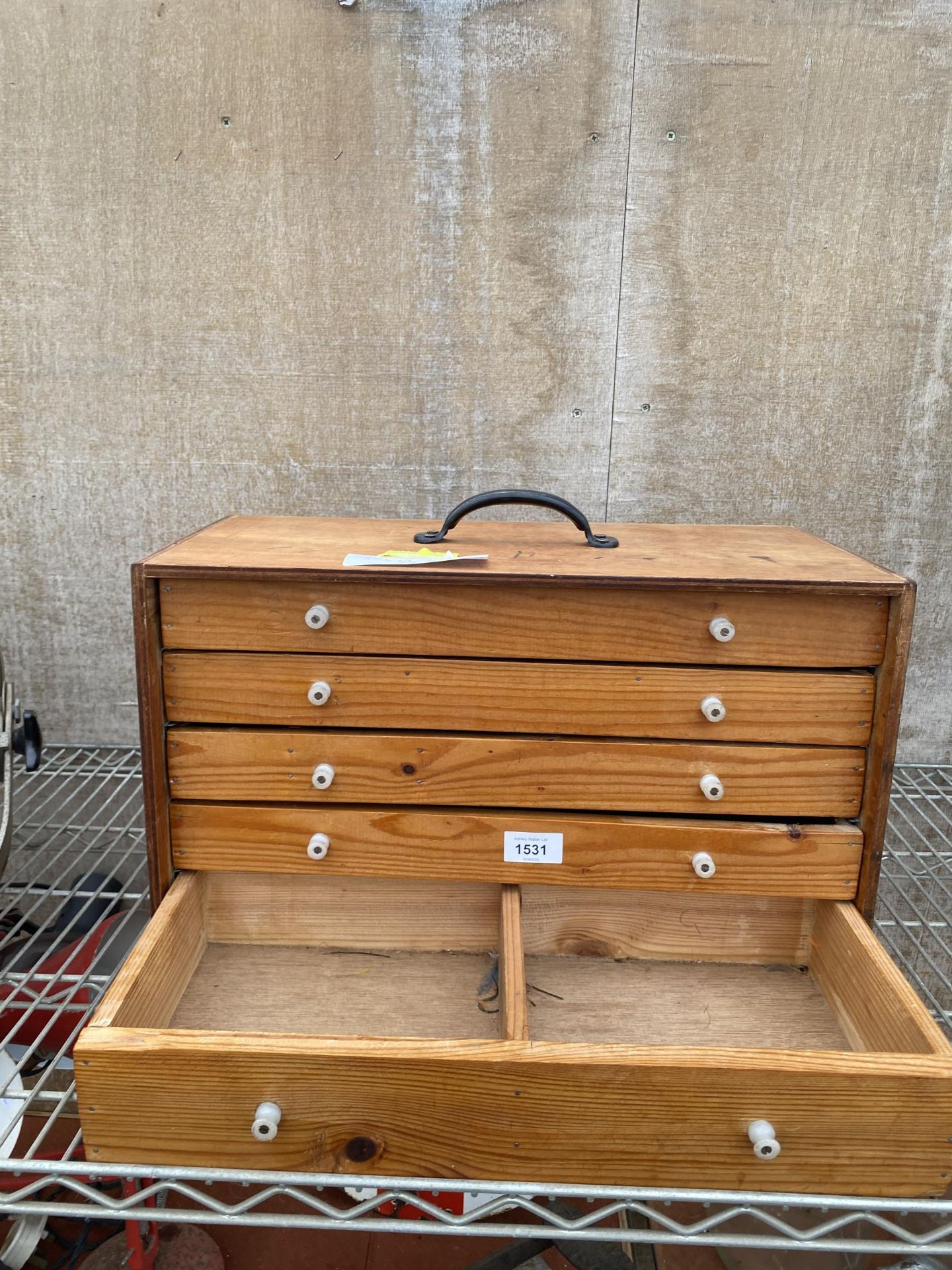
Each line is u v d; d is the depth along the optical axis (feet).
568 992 3.36
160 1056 2.41
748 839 3.23
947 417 4.88
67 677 5.33
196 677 3.18
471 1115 2.47
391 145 4.57
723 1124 2.45
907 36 4.40
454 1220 2.39
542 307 4.77
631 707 3.16
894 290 4.72
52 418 4.94
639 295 4.75
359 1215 2.39
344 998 3.30
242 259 4.72
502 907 3.28
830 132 4.52
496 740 3.19
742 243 4.67
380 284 4.75
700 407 4.89
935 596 5.15
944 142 4.52
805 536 3.90
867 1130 2.44
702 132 4.53
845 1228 4.62
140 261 4.73
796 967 3.55
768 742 3.19
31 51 4.47
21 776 5.10
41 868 5.50
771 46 4.42
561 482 5.01
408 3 4.39
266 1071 2.43
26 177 4.62
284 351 4.84
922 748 5.39
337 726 3.21
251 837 3.32
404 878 3.41
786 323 4.77
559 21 4.41
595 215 4.64
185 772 3.27
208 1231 4.91
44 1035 2.99
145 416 4.94
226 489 5.04
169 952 3.12
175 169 4.60
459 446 4.97
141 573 3.04
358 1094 2.45
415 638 3.12
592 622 3.10
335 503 5.05
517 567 3.09
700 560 3.27
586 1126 2.47
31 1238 3.28
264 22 4.42
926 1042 2.56
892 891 5.48
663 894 3.50
